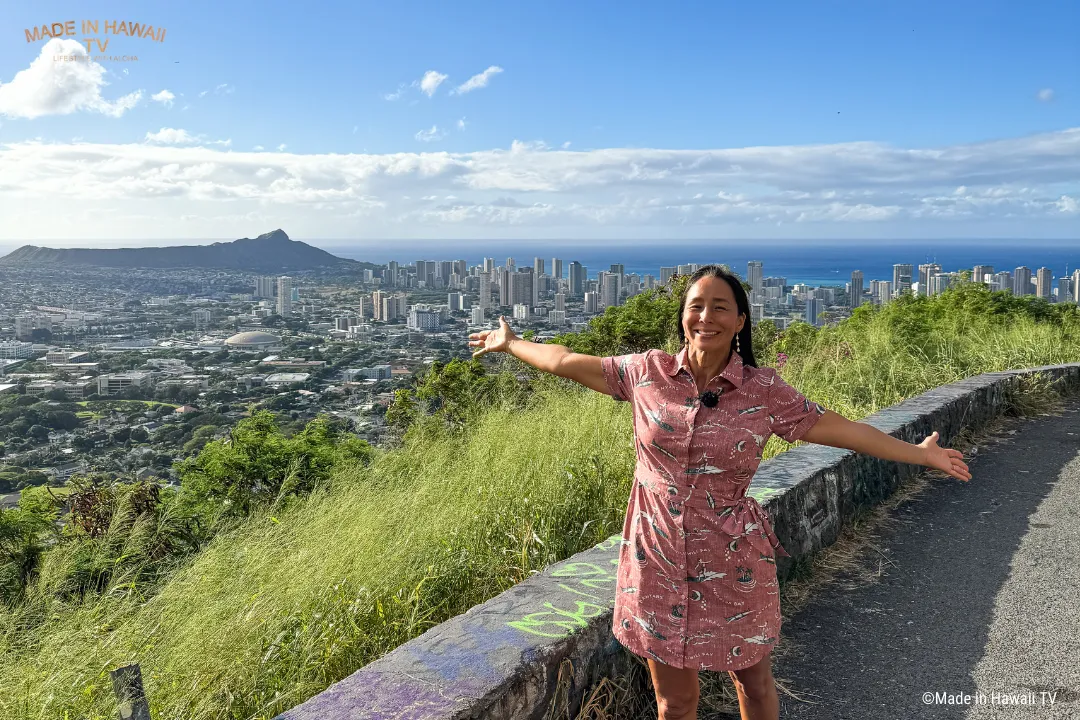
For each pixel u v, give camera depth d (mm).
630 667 2711
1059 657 3152
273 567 3621
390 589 3361
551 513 4207
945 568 4070
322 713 2025
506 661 2283
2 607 3482
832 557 4254
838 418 2092
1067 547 4293
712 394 2078
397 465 5496
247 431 5965
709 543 2084
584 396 6473
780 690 3000
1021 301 12906
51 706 2660
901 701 2900
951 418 6430
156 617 3281
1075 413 7613
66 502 5152
